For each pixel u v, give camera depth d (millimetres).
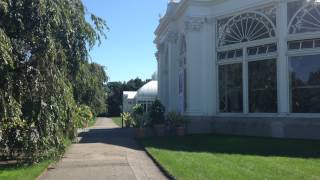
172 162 13789
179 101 32719
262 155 16031
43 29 12133
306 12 22750
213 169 12273
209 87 27797
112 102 109000
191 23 28000
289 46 23188
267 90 24188
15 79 12078
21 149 12773
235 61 26109
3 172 11852
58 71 12703
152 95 65875
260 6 24594
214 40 27719
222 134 26000
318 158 14984
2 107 10945
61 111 13000
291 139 21547
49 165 13547
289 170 12180
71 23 13789
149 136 26406
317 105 22203
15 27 11891
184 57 30859
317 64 22375
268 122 23641
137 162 14680
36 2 11922
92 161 14953
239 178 10750
